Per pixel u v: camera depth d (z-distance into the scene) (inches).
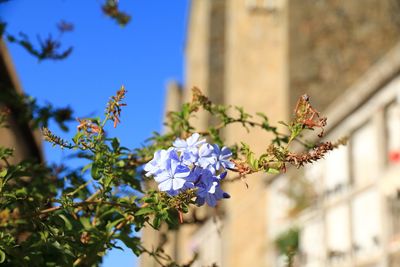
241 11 878.4
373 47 760.3
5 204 94.0
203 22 1224.2
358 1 771.4
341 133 516.4
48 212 93.6
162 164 82.6
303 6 767.1
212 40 1113.4
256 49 866.8
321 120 83.8
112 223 96.3
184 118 123.8
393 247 434.9
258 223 731.4
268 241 683.4
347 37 762.8
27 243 92.8
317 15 764.6
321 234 553.9
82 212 109.5
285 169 83.4
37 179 119.3
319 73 751.7
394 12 759.1
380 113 455.2
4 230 98.3
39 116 148.6
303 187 585.9
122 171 106.6
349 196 506.0
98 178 94.5
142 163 115.2
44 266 94.3
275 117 823.7
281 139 125.6
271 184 690.2
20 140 260.2
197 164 82.7
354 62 756.0
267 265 683.4
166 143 120.6
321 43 759.7
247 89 844.6
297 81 750.5
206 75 1098.7
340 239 524.7
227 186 788.6
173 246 1045.8
